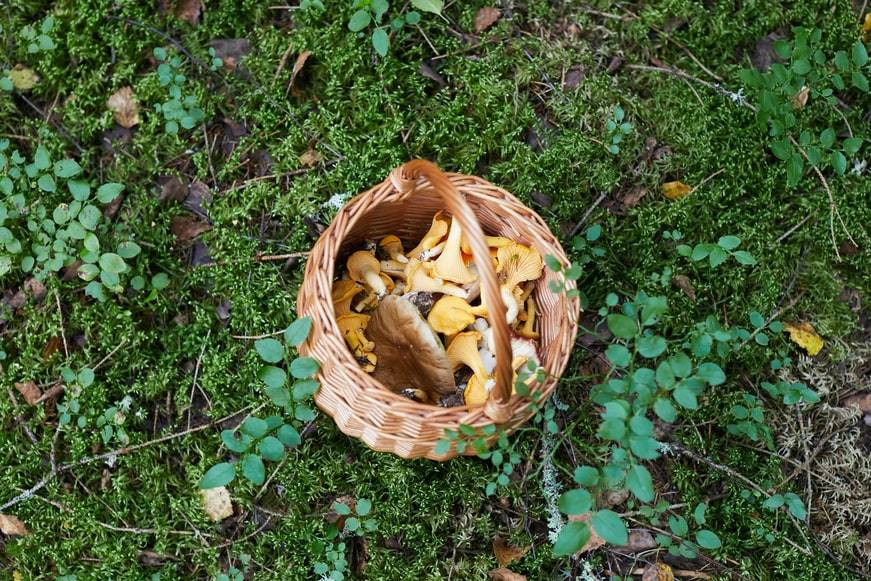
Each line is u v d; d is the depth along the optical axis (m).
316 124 1.11
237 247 1.09
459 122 1.12
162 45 1.13
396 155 1.10
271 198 1.11
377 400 0.88
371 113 1.11
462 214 0.81
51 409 1.07
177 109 1.09
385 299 0.95
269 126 1.11
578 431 1.09
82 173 1.10
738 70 1.17
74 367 1.07
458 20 1.16
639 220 1.13
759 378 1.13
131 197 1.10
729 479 1.10
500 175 1.12
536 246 0.97
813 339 1.14
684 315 1.11
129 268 1.08
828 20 1.19
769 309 1.14
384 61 1.12
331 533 1.03
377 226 1.02
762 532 1.08
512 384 0.87
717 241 1.15
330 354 0.89
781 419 1.12
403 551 1.06
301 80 1.14
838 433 1.13
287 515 1.05
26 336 1.07
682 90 1.16
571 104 1.14
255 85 1.12
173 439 1.06
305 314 0.94
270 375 0.93
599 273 1.12
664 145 1.15
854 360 1.15
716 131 1.15
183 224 1.11
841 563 1.10
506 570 1.05
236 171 1.12
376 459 1.06
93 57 1.11
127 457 1.06
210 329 1.08
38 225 1.05
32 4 1.12
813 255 1.16
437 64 1.14
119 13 1.12
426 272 0.98
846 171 1.17
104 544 1.04
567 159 1.12
